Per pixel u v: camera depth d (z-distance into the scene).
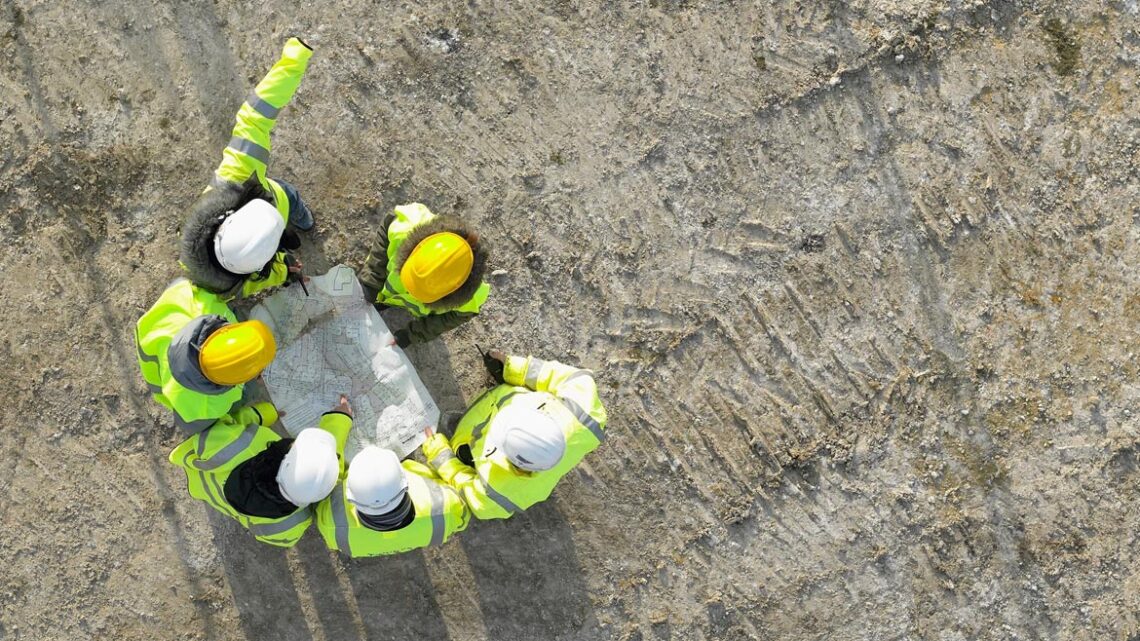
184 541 4.02
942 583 4.12
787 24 4.05
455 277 3.02
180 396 3.11
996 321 4.11
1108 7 4.09
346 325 3.71
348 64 3.96
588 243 4.04
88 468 3.98
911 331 4.09
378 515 3.08
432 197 4.00
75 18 3.92
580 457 3.32
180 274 3.96
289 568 4.04
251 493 3.21
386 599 4.06
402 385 3.72
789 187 4.07
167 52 3.93
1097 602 4.13
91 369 3.96
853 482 4.11
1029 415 4.12
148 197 3.94
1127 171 4.11
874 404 4.10
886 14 4.05
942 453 4.11
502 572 4.08
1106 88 4.11
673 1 4.03
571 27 4.02
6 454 3.97
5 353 3.95
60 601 4.01
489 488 3.31
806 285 4.08
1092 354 4.12
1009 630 4.14
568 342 4.04
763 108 4.05
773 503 4.10
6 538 3.98
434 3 3.98
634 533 4.09
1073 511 4.14
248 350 2.92
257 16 3.94
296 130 3.94
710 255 4.07
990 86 4.08
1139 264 4.11
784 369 4.09
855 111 4.06
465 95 4.00
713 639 4.10
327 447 3.13
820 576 4.11
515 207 4.02
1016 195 4.10
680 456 4.08
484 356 3.85
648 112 4.04
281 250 3.50
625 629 4.10
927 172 4.08
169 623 4.03
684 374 4.07
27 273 3.94
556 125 4.02
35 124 3.92
